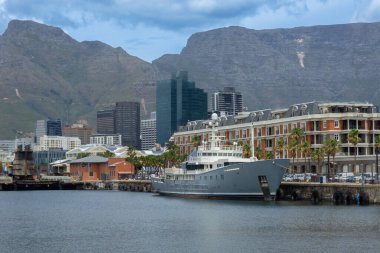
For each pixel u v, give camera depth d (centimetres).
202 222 11462
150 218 12494
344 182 15775
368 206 13388
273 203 14675
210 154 16662
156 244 9006
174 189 18262
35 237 9900
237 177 15412
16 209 15475
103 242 9281
